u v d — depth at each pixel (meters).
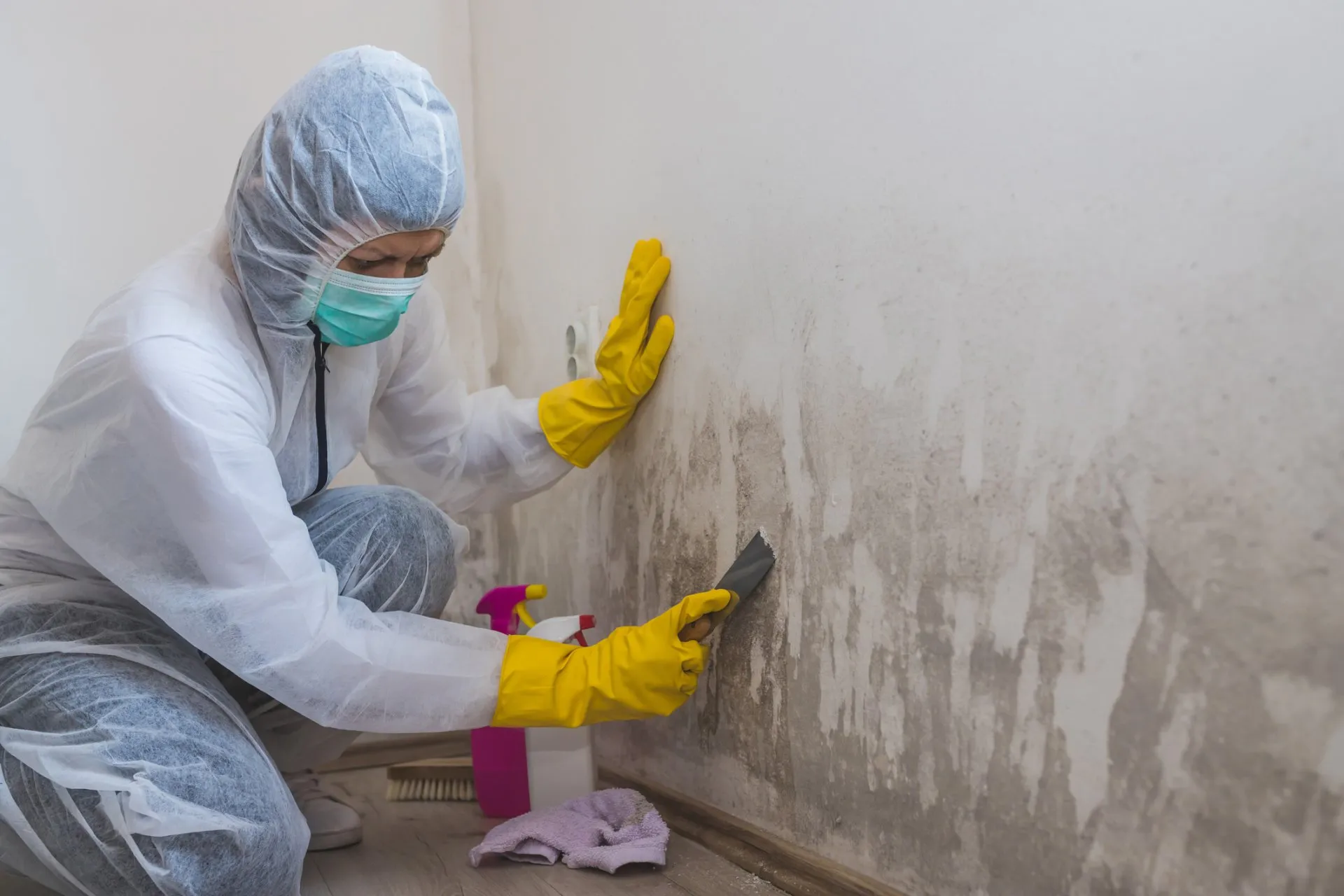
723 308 1.24
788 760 1.18
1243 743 0.71
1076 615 0.83
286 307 1.10
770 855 1.18
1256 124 0.68
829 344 1.08
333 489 1.44
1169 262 0.74
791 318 1.13
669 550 1.38
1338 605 0.66
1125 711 0.79
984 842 0.93
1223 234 0.71
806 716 1.15
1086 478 0.81
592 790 1.38
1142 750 0.78
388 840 1.37
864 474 1.04
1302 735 0.68
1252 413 0.70
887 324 1.00
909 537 0.99
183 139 1.70
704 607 1.17
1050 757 0.86
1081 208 0.81
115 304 1.08
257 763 1.10
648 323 1.39
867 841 1.07
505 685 1.15
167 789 1.01
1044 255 0.84
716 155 1.23
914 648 0.99
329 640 1.08
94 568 1.16
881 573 1.03
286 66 1.78
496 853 1.25
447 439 1.45
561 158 1.61
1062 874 0.85
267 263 1.06
